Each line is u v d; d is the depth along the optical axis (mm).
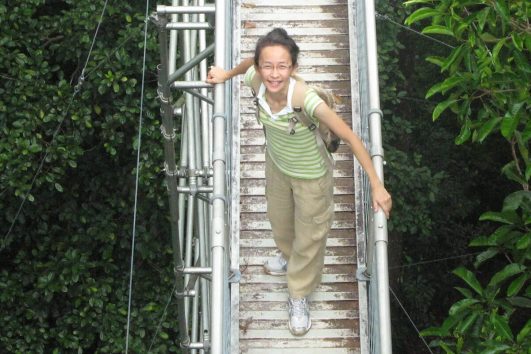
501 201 13195
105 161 11891
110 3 10953
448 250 13227
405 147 12398
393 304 13031
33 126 10961
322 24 7363
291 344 5934
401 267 13102
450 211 12945
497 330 6594
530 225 7766
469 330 7125
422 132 12680
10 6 11109
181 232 8938
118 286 12023
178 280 8227
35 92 11078
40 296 11859
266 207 6414
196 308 9148
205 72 8406
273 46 4930
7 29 11000
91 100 11281
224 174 5461
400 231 12258
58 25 11148
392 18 10852
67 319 11789
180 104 8539
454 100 6863
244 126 6816
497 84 6867
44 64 11156
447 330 6984
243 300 6086
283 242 5980
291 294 5906
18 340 11844
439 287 13234
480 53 6621
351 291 6129
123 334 11773
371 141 5551
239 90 6941
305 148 5281
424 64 12234
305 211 5523
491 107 7926
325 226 5641
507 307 7000
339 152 6668
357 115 6848
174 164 7664
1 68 11266
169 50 8836
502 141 12641
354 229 6363
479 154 12766
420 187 11555
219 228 5270
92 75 10875
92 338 11844
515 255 7141
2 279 11859
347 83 7066
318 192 5465
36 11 11898
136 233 11812
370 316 5828
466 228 13227
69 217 11820
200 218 8633
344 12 7422
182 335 8664
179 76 6816
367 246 6086
